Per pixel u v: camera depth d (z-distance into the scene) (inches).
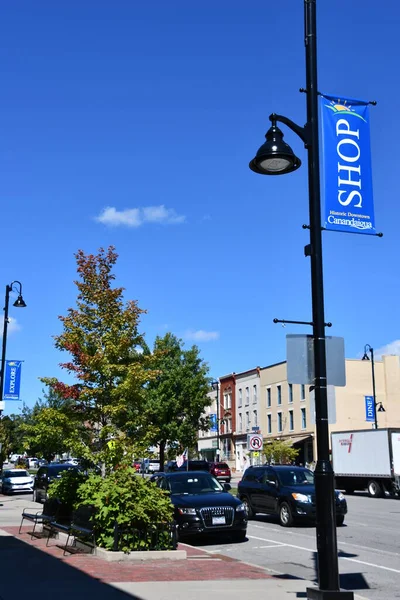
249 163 331.6
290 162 327.6
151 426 703.1
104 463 647.8
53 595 315.3
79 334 701.9
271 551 550.0
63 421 657.6
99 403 688.4
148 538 456.1
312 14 332.5
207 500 595.8
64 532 529.3
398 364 2198.6
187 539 614.9
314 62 330.0
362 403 2145.7
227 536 641.6
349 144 331.3
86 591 325.7
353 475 1328.7
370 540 604.7
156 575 382.3
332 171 325.1
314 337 309.9
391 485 1251.2
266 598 318.7
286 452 1893.5
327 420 300.5
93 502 451.5
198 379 1572.3
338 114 331.9
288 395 2272.4
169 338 1612.9
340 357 315.3
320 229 316.5
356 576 429.7
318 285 312.2
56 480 574.9
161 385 1537.9
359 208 325.7
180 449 1568.7
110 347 683.4
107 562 424.5
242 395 2635.3
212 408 2888.8
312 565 481.4
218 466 1803.6
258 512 774.5
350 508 981.2
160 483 658.8
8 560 426.9
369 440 1293.1
